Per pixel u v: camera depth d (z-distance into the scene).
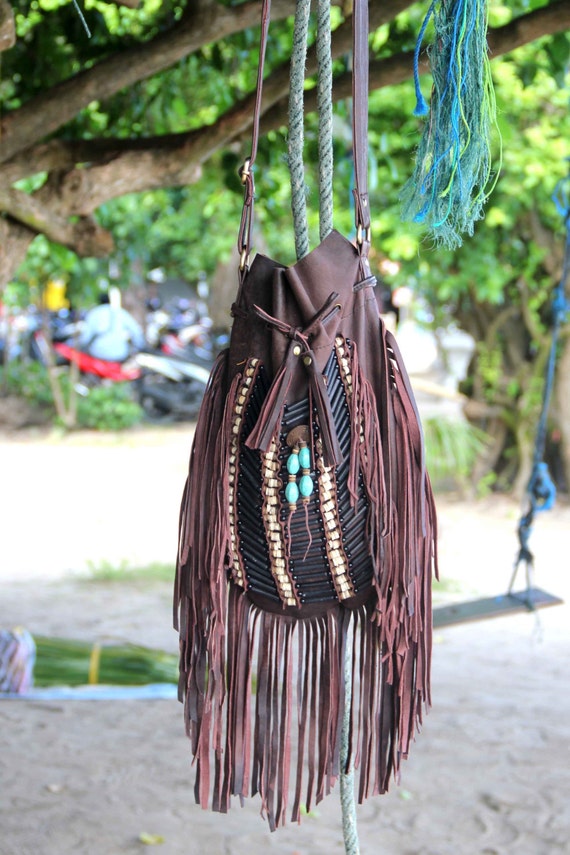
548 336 9.47
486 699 4.94
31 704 4.83
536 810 3.76
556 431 9.68
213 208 9.24
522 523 4.30
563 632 6.13
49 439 14.48
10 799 3.81
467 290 9.68
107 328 15.49
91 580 7.31
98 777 4.03
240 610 1.47
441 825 3.66
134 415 15.29
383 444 1.40
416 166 1.55
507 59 6.52
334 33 3.23
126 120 4.78
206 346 17.59
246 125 3.68
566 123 7.96
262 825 3.68
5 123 3.56
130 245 12.20
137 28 4.60
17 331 15.99
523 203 8.75
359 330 1.38
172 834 3.57
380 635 1.44
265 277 1.38
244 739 1.47
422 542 1.43
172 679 5.12
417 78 1.51
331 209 1.44
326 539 1.41
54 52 4.37
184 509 1.45
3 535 8.77
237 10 3.36
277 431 1.37
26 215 3.78
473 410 10.05
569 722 4.63
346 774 1.50
